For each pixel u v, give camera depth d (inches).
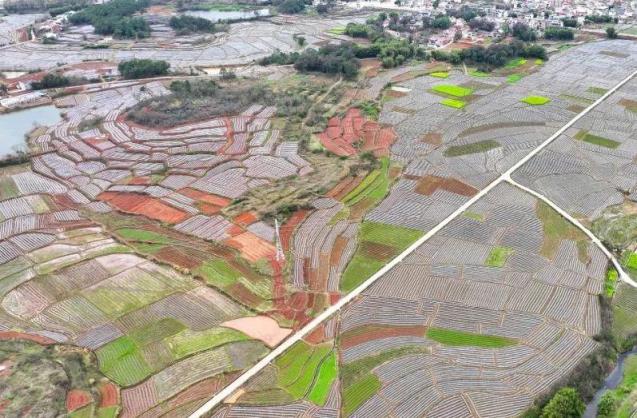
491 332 2709.2
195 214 3713.1
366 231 3511.3
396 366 2536.9
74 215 3764.8
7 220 3713.1
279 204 3767.2
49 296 2997.0
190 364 2561.5
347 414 2313.0
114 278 3120.1
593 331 2699.3
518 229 3486.7
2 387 2401.6
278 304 2908.5
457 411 2309.3
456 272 3110.2
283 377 2492.6
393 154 4539.9
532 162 4320.9
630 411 2274.9
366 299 2938.0
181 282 3085.6
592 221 3575.3
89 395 2393.0
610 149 4522.6
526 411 2294.5
